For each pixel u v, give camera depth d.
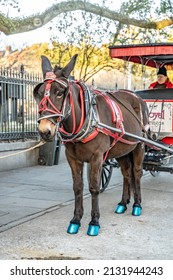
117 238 5.28
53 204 7.07
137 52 7.45
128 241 5.17
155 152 7.49
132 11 18.44
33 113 11.77
